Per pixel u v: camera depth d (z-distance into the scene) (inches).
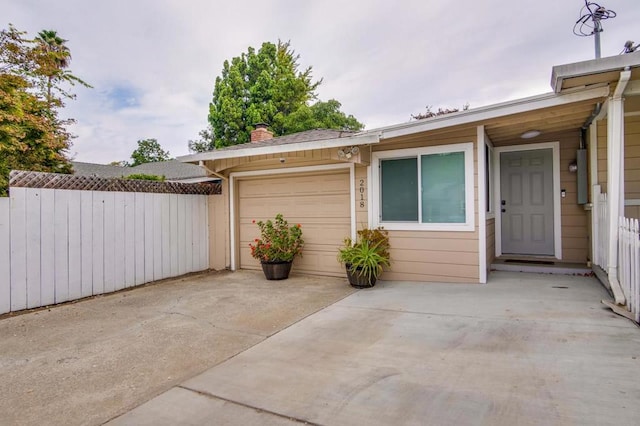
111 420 98.3
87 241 247.3
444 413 94.1
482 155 241.4
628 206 235.8
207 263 346.0
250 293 247.3
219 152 306.2
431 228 257.8
